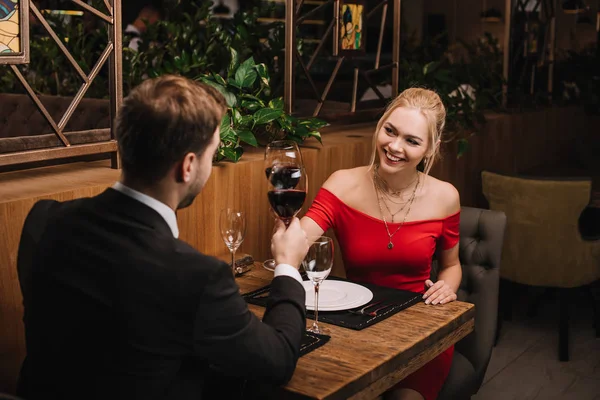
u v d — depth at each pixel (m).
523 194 3.61
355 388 1.56
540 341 3.85
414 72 4.48
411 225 2.39
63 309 1.28
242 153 2.89
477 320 2.62
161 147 1.29
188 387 1.37
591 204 3.70
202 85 1.37
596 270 3.60
